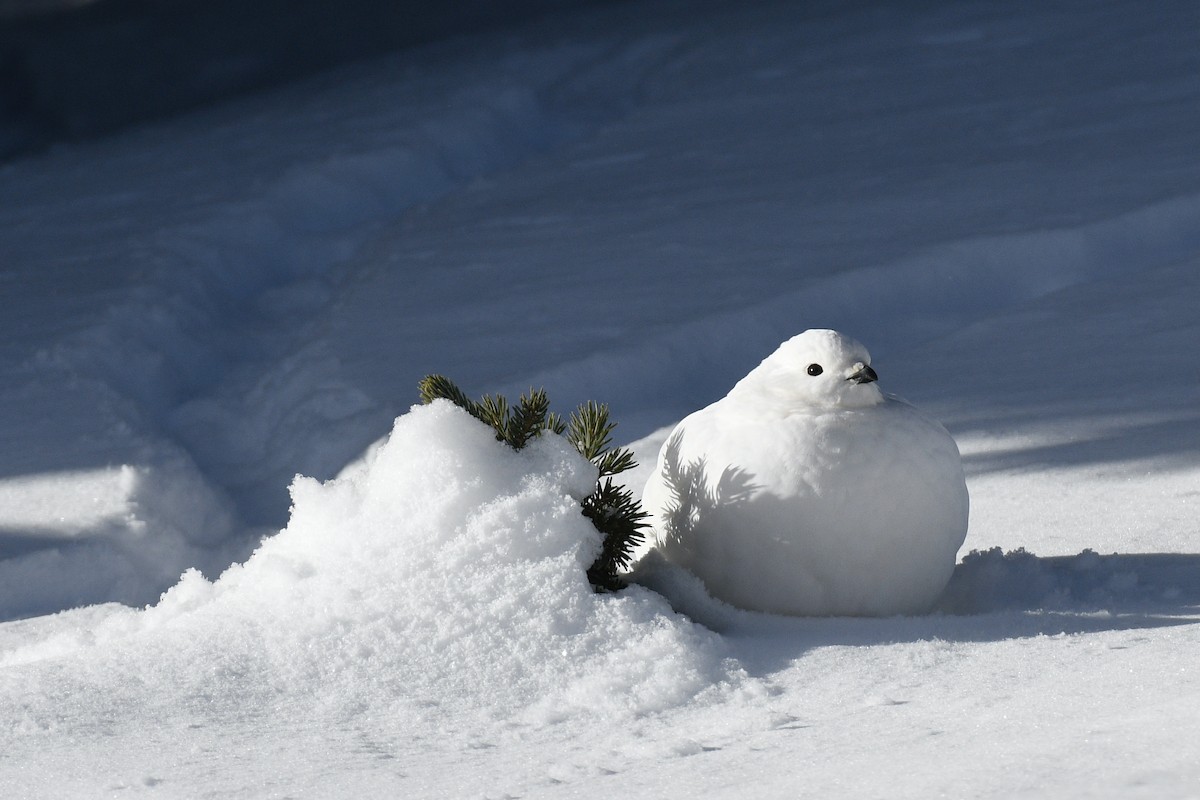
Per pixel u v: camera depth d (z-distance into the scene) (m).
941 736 5.68
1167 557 10.11
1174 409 13.66
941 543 9.04
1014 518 11.66
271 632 7.90
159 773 6.17
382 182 30.67
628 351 17.14
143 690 7.29
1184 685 5.91
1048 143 24.38
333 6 61.19
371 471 8.88
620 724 6.73
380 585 8.16
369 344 19.20
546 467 8.80
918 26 36.25
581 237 23.23
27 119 52.75
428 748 6.46
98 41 59.59
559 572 8.20
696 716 6.80
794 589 8.94
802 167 25.59
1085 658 7.02
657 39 40.53
